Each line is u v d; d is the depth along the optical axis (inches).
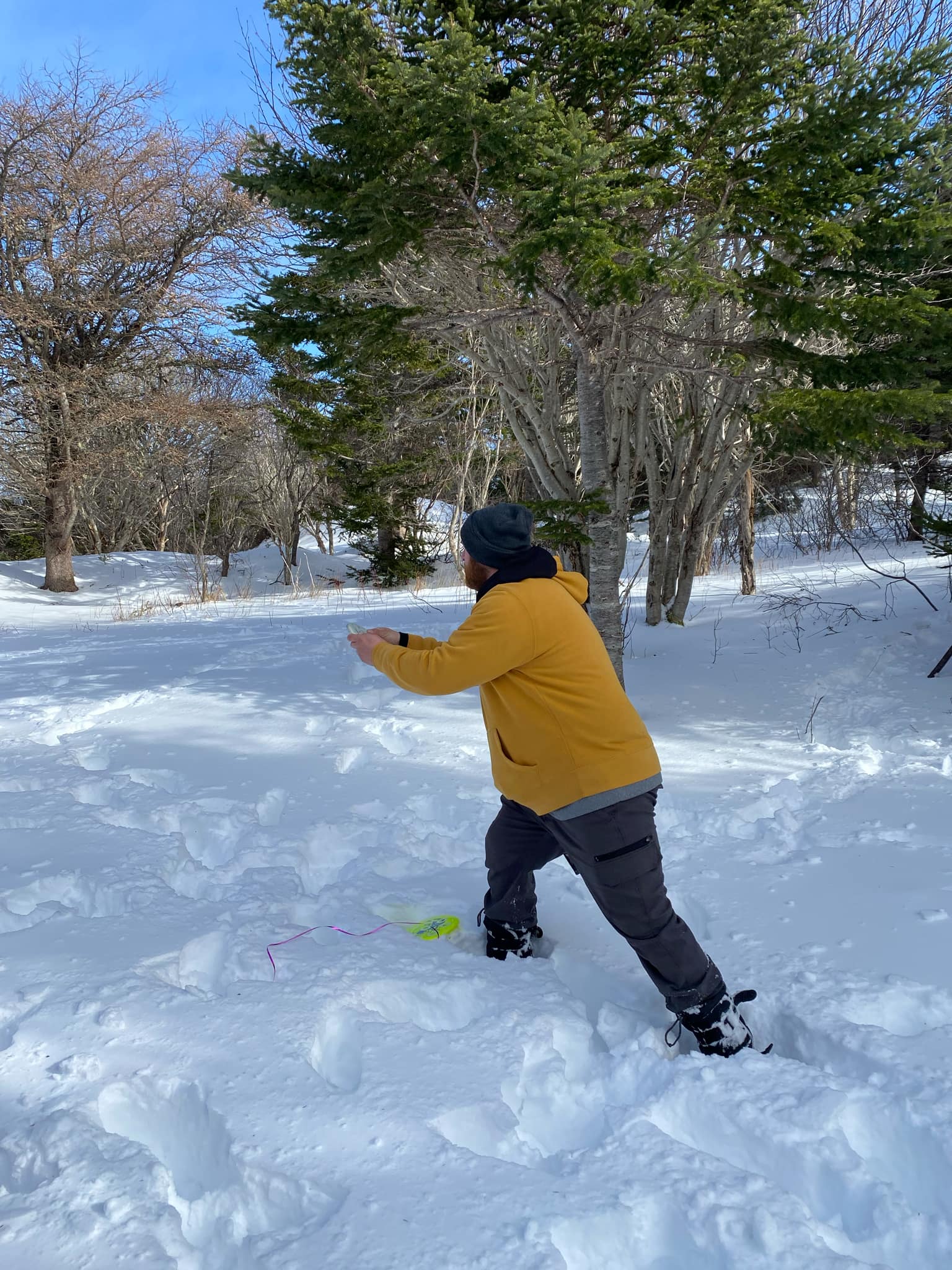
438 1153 73.4
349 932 114.4
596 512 233.6
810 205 205.2
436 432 741.3
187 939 110.7
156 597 802.2
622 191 185.9
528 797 95.4
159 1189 69.1
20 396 821.9
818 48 197.0
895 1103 80.8
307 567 944.9
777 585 443.5
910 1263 68.0
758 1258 64.9
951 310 190.1
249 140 206.4
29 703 273.3
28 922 115.9
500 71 211.2
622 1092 87.4
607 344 228.2
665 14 196.7
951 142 197.5
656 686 270.4
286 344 223.3
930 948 109.8
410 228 198.5
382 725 227.8
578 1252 66.2
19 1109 78.5
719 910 123.3
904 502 593.0
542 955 113.9
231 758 200.2
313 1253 63.4
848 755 197.6
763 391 212.7
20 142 788.6
